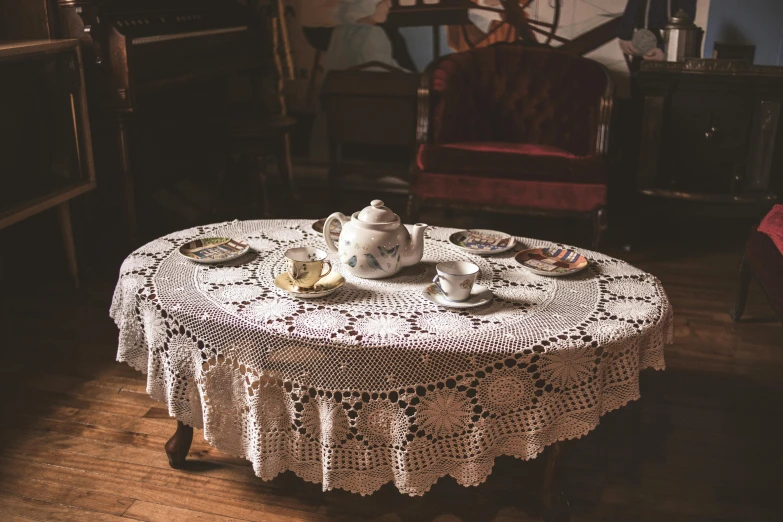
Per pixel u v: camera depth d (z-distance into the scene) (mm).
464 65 3602
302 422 1542
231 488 1824
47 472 1865
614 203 4176
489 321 1572
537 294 1721
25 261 3135
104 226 3393
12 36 2818
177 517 1718
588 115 3410
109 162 3229
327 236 1855
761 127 3324
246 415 1615
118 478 1850
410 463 1517
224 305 1621
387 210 1792
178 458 1872
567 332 1532
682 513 1775
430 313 1606
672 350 2596
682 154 3465
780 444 2066
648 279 1825
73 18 2781
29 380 2301
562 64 3562
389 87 4016
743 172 3414
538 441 1535
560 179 3217
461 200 3326
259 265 1864
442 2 4047
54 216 3088
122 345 1771
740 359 2545
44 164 2709
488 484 1851
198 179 4086
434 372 1469
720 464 1969
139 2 3234
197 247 1943
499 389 1491
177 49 3197
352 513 1741
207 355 1581
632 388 1582
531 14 3982
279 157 4000
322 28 4230
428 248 2014
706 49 3871
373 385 1479
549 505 1678
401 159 4309
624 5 3865
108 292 2963
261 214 3723
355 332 1501
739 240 3736
